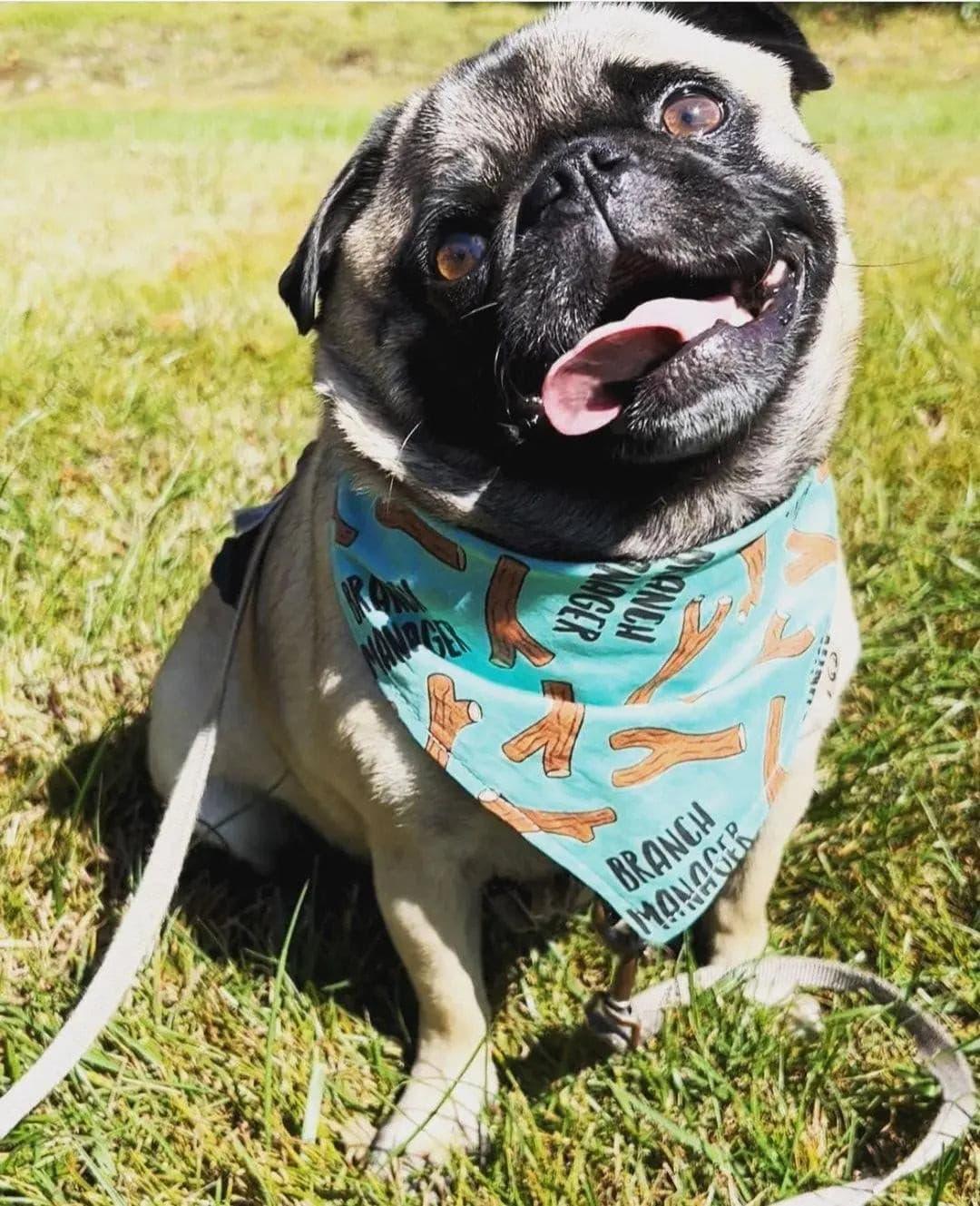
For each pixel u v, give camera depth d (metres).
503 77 0.39
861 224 1.08
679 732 0.40
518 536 0.39
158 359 0.83
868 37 2.47
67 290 0.99
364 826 0.44
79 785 0.52
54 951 0.46
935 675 0.53
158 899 0.38
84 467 0.70
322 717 0.41
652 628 0.39
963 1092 0.38
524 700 0.40
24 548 0.62
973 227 1.06
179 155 1.66
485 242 0.38
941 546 0.60
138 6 3.15
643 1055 0.41
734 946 0.45
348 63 2.64
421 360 0.39
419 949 0.41
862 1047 0.42
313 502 0.45
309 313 0.40
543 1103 0.41
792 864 0.48
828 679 0.42
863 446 0.68
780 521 0.41
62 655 0.58
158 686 0.51
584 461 0.38
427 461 0.39
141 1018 0.42
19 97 2.46
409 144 0.40
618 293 0.37
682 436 0.35
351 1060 0.43
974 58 2.25
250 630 0.46
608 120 0.38
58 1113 0.40
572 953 0.46
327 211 0.40
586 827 0.40
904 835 0.47
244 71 2.59
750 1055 0.41
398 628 0.40
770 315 0.36
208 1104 0.41
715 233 0.35
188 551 0.63
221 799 0.50
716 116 0.38
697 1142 0.38
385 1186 0.39
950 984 0.43
